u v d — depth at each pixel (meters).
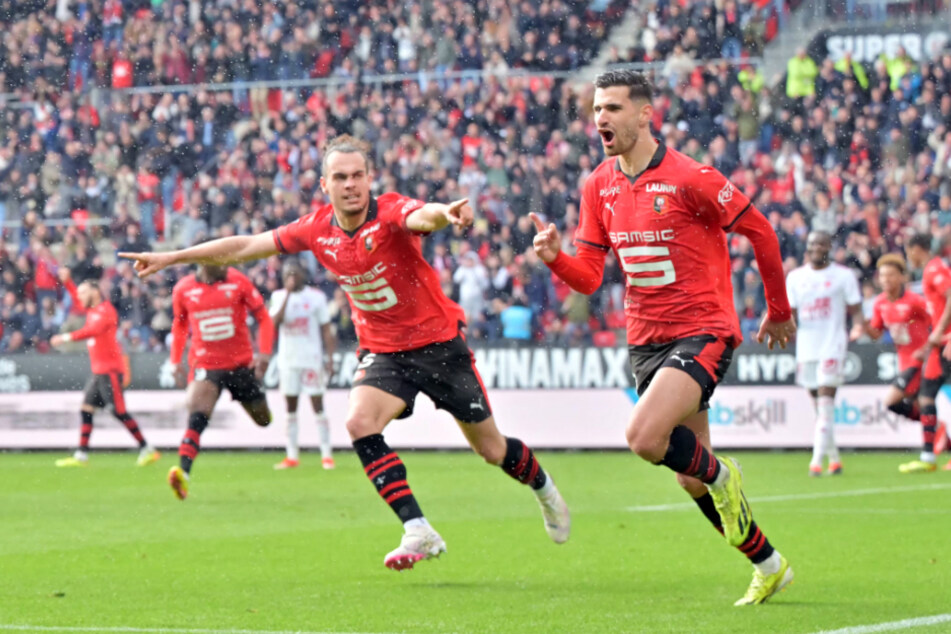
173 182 35.91
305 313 23.53
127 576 10.52
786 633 7.52
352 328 31.03
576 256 9.37
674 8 35.62
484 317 30.50
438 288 10.49
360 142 10.16
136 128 37.03
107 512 16.03
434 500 17.30
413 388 10.48
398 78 36.44
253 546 12.55
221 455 27.62
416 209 9.95
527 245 31.78
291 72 37.34
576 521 14.48
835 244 31.06
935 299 21.11
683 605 8.76
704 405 9.07
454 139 34.91
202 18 38.09
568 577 10.28
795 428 25.69
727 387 26.12
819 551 11.69
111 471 23.39
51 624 8.15
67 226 35.62
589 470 22.19
